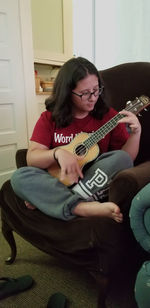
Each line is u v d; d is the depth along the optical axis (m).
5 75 1.95
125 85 1.21
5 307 0.89
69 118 0.95
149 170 0.73
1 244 1.30
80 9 2.30
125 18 1.88
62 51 2.46
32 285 0.98
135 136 0.92
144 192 0.60
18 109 2.07
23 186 0.82
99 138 0.91
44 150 0.93
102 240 0.66
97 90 0.90
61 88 0.93
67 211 0.74
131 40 1.88
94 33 2.18
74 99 0.92
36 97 2.20
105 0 1.99
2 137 2.01
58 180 0.81
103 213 0.70
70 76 0.88
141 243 0.64
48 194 0.79
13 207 0.94
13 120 2.06
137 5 1.79
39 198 0.80
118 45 1.97
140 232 0.63
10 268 1.10
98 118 1.00
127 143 0.95
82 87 0.87
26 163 1.03
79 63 0.89
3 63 1.92
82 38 2.35
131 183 0.67
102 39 2.10
